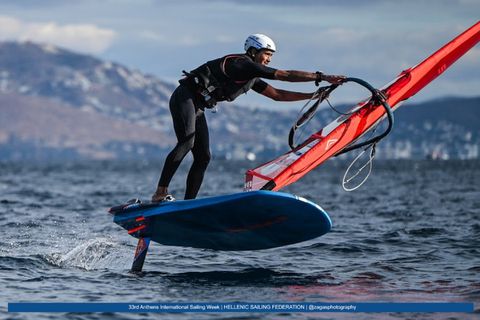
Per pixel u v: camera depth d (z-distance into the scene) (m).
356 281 28.25
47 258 31.84
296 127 29.25
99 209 58.94
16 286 26.62
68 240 38.72
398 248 36.19
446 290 26.38
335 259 33.22
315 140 29.41
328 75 27.72
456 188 97.56
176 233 28.86
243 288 26.91
